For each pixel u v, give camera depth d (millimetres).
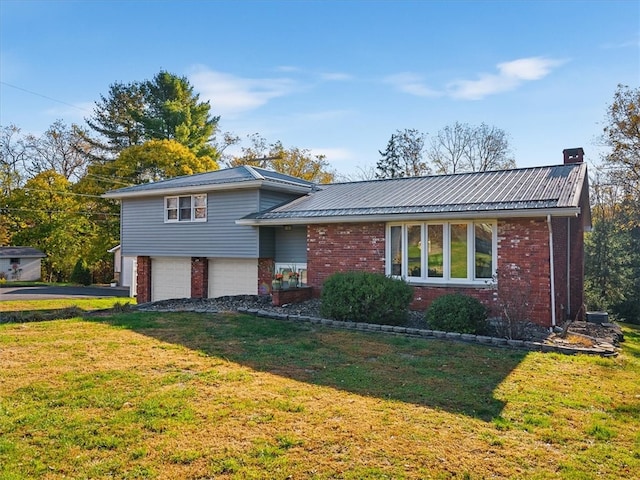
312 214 13484
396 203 12508
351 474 3695
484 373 6559
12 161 38469
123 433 4344
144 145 33312
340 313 10281
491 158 36000
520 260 10500
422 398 5461
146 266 19047
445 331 9156
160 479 3584
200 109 40406
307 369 6582
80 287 31406
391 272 12398
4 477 3545
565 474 3785
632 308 23625
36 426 4461
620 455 4152
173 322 9977
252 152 39500
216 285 17406
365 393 5594
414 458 3984
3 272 35906
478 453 4105
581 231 16031
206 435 4340
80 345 7734
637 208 24453
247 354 7340
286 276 13344
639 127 22297
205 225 16828
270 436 4344
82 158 40719
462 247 11367
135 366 6512
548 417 4973
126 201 19328
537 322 10219
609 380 6426
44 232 36719
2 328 9164
